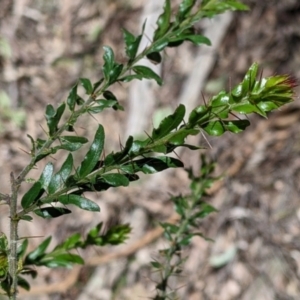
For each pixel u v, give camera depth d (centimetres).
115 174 81
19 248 118
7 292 85
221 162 384
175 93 404
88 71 429
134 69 108
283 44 417
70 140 90
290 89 71
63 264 123
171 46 110
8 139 382
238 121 73
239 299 337
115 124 402
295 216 362
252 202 368
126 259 352
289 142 387
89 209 82
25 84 411
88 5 441
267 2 422
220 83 409
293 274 340
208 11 109
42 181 85
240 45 417
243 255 350
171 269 134
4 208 357
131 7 436
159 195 374
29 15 435
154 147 77
